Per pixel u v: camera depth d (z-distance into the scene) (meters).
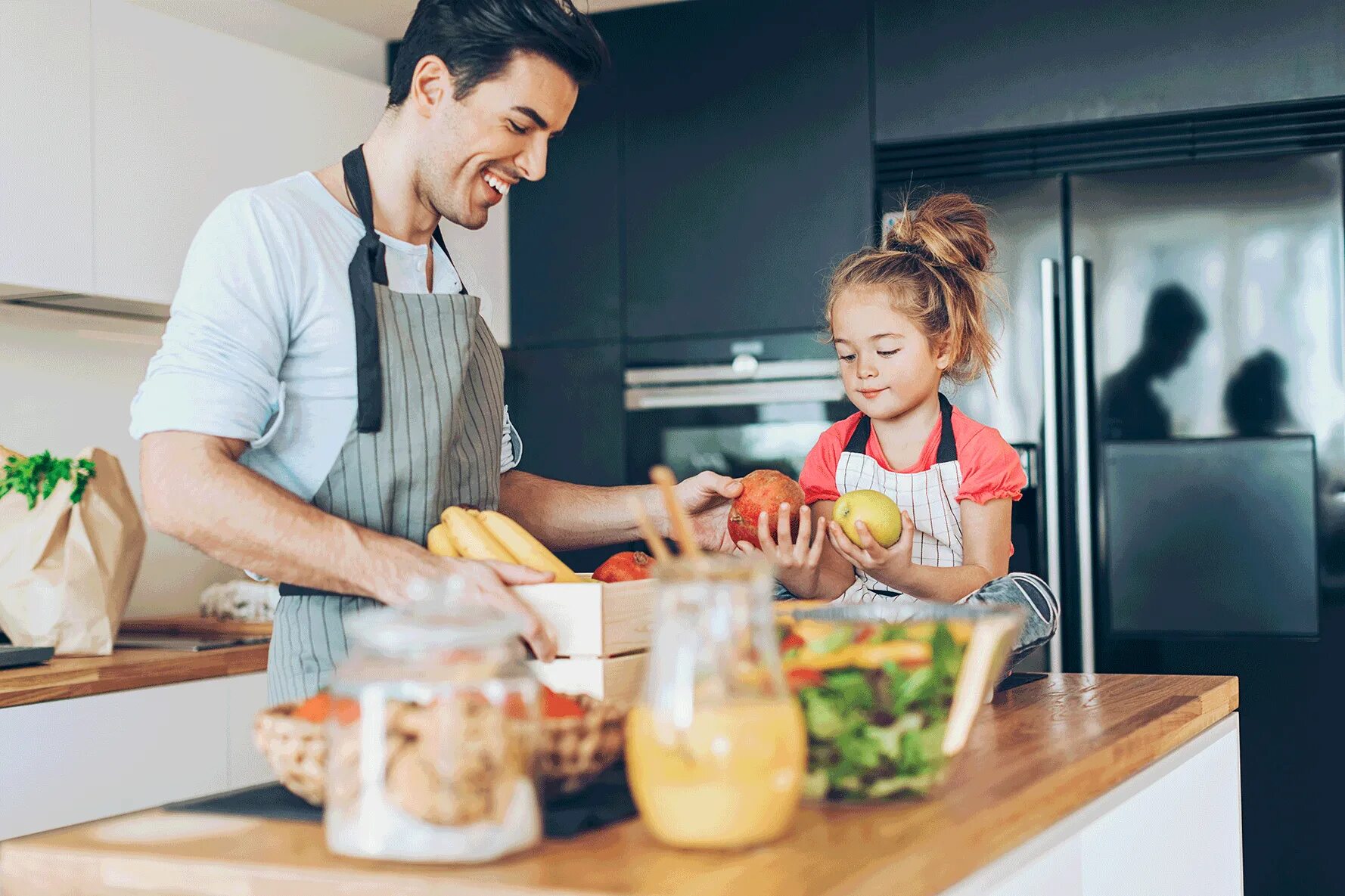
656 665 0.79
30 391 2.69
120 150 2.50
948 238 1.86
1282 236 2.88
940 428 1.85
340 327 1.33
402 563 1.13
